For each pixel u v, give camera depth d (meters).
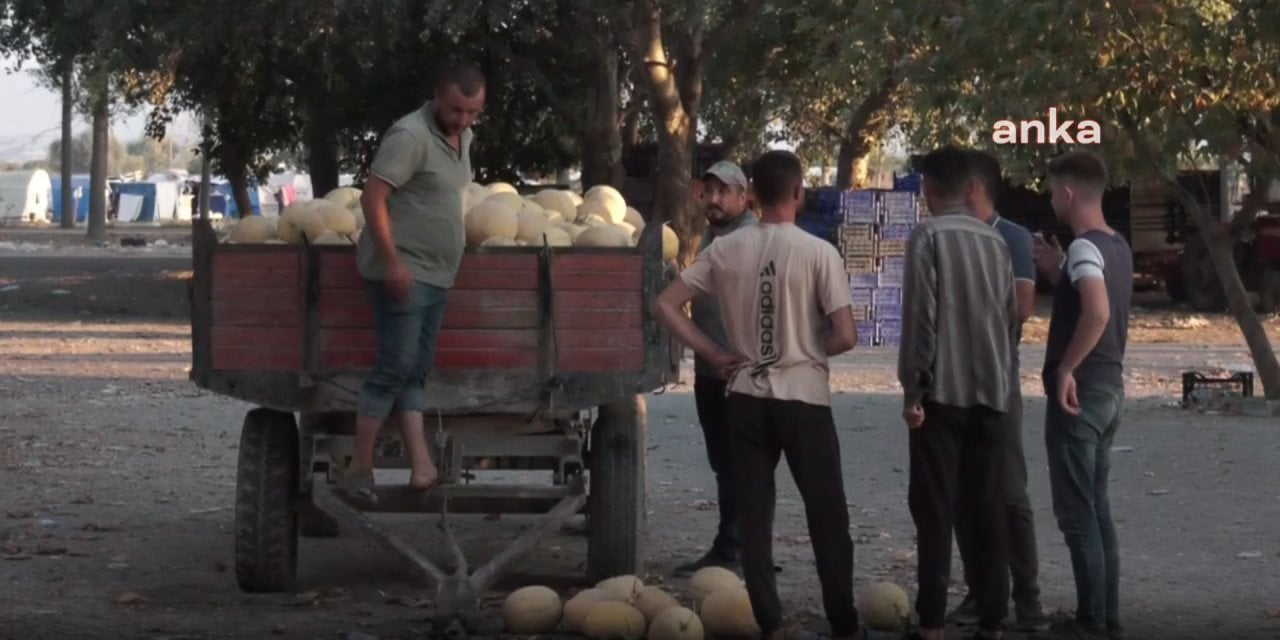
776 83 33.09
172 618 7.67
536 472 12.53
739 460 6.77
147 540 9.84
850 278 24.73
